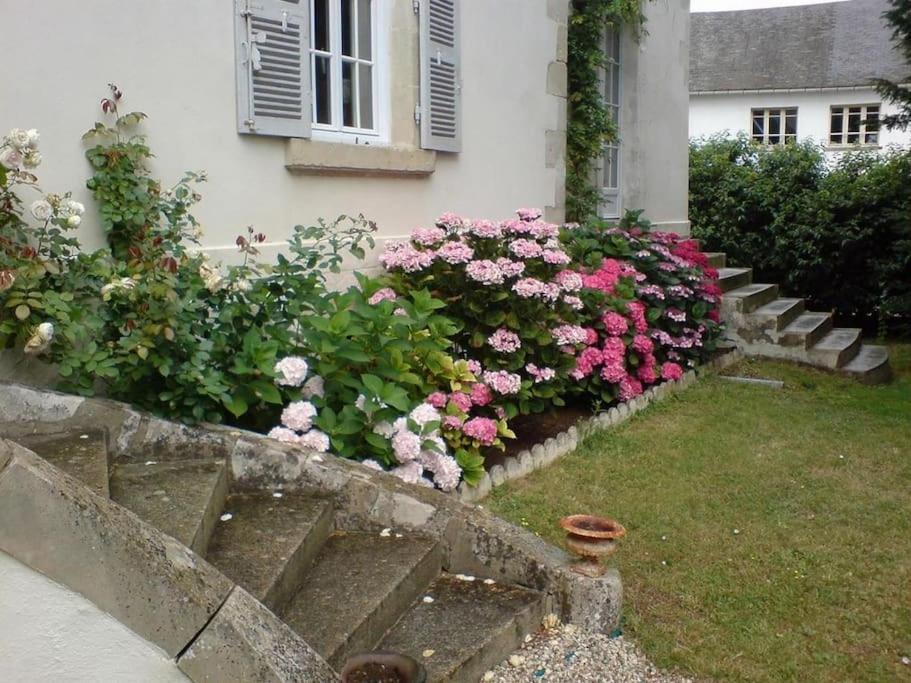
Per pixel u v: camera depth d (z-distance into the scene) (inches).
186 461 136.3
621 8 347.3
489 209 270.7
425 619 118.7
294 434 148.7
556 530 160.6
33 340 124.4
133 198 153.7
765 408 265.1
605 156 377.7
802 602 137.8
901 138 871.1
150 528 84.3
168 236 154.8
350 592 115.1
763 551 157.0
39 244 140.0
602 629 124.7
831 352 341.1
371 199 220.2
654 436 226.4
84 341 137.3
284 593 110.0
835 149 880.9
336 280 207.2
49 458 120.0
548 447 199.6
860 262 477.1
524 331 207.6
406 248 211.5
